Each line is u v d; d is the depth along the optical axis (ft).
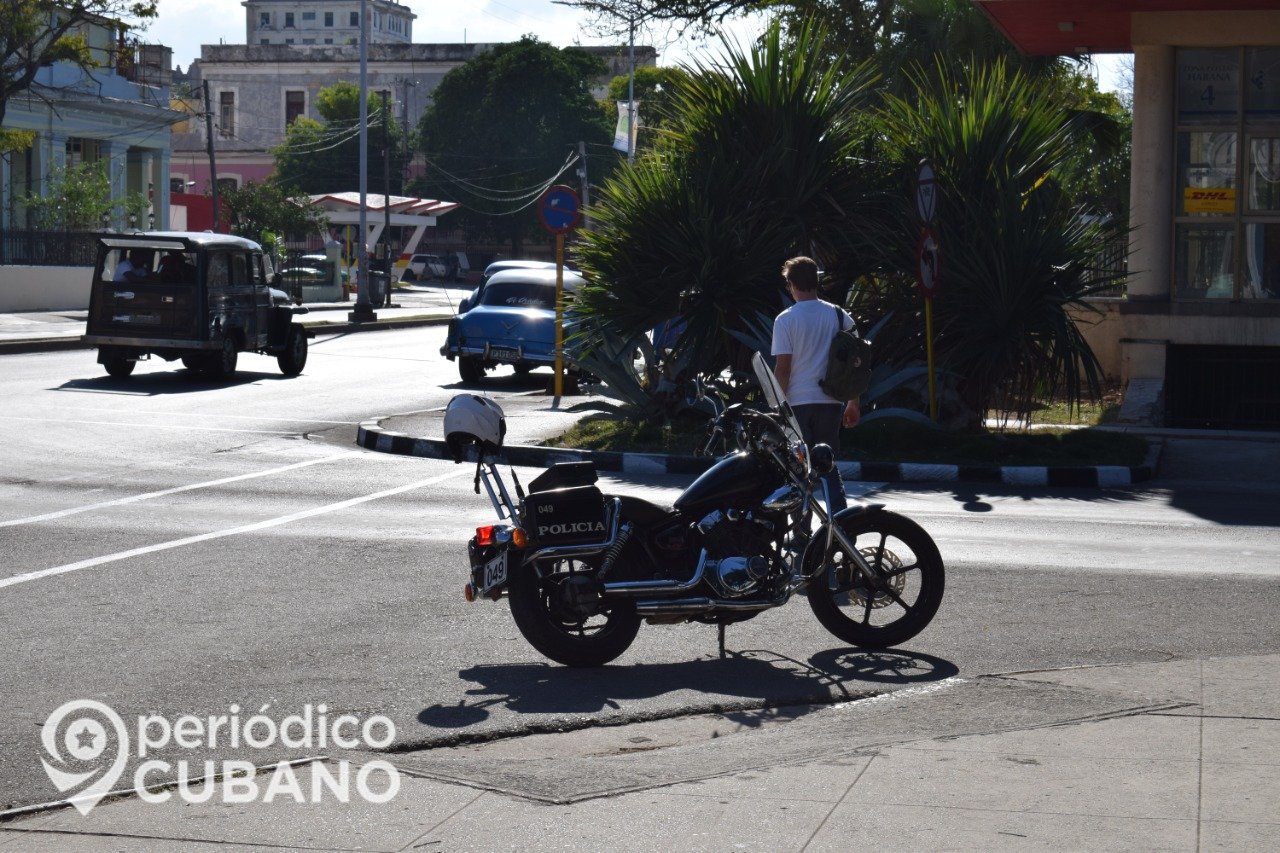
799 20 97.71
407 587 29.37
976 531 36.96
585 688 22.13
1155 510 41.09
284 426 59.67
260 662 23.54
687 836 15.38
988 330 53.67
